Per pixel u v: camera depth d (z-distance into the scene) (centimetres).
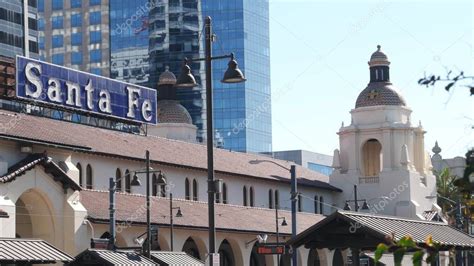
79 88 8350
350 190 12075
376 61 12394
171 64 19062
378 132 12144
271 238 9412
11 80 7644
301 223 10288
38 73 7825
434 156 14188
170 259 6481
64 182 6856
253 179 10312
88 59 19875
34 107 8394
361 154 12225
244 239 9056
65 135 7612
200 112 18825
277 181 10656
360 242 4303
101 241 6888
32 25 15462
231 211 9388
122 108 8944
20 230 6869
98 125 9038
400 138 12081
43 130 7212
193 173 9375
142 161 8575
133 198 8069
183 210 8488
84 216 6981
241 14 18588
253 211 9838
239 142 18600
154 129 12269
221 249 9256
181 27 19012
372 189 11981
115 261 5481
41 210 6794
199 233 8419
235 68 4097
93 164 7988
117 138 8619
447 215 12306
